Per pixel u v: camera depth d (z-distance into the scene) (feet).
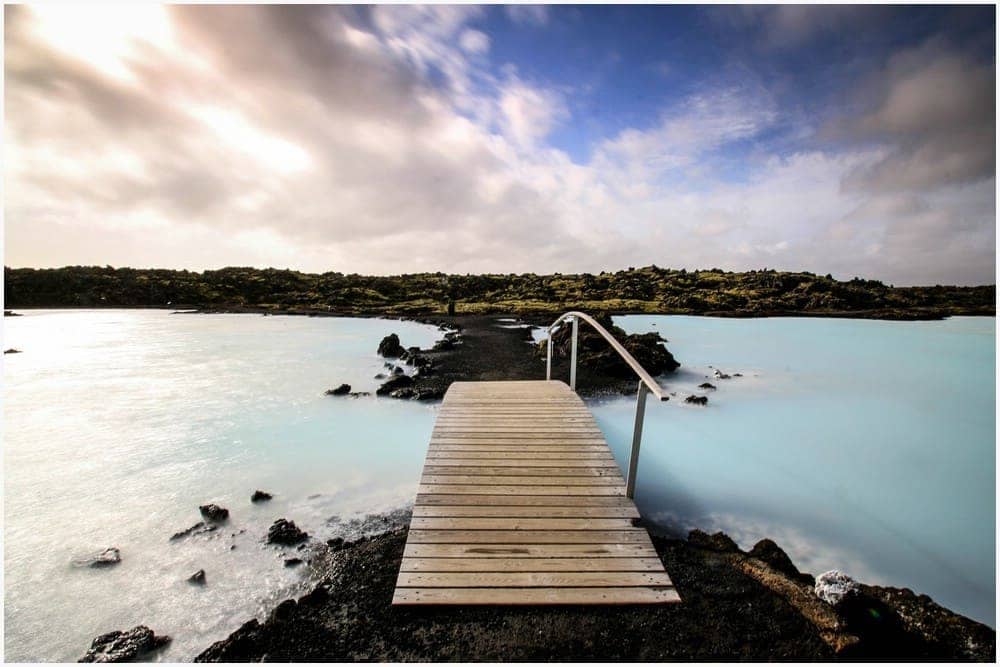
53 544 14.89
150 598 12.08
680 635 9.57
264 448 23.24
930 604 10.55
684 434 25.44
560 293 158.40
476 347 54.13
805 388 36.88
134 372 43.34
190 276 191.83
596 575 10.94
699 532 13.93
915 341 62.80
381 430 25.80
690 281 163.12
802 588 10.68
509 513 13.05
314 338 69.15
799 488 19.29
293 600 11.09
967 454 23.68
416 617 10.11
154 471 20.57
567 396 23.59
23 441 24.59
